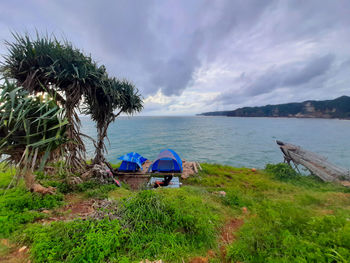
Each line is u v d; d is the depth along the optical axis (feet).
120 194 19.63
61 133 14.62
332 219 10.98
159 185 26.04
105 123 28.91
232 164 58.39
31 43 17.80
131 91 30.27
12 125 12.29
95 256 8.24
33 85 18.04
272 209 14.73
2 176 21.90
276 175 35.63
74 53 20.44
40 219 12.21
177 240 10.25
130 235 10.08
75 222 10.67
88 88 22.07
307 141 107.14
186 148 87.04
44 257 7.96
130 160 35.73
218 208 16.51
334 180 31.55
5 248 8.75
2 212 11.85
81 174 24.03
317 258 7.63
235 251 9.39
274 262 8.01
